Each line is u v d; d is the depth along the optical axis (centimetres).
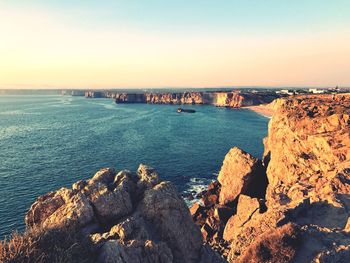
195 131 14162
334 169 3900
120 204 1558
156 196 1609
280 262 2161
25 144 10944
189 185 6719
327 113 5406
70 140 11725
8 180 6788
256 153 9925
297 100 7356
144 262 1321
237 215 4000
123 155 9219
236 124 16950
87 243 1314
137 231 1435
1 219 4881
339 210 2808
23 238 1204
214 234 4216
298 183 3988
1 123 17000
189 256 1583
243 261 2289
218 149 10262
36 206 1576
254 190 5594
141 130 14212
